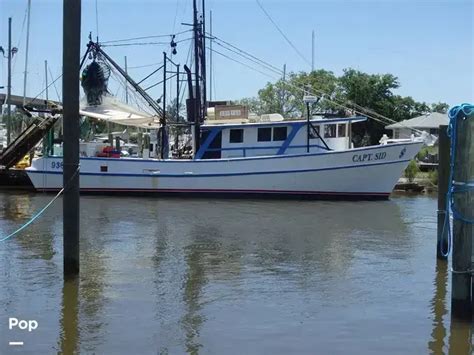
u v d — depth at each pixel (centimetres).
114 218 1881
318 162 2539
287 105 5312
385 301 885
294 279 1025
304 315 812
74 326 757
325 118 2672
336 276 1049
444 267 1122
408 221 1861
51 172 2803
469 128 746
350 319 795
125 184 2702
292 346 694
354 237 1508
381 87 5353
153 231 1586
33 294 901
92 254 1229
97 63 2684
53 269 1067
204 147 2719
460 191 757
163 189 2664
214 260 1183
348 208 2241
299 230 1636
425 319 796
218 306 852
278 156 2558
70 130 927
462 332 741
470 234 761
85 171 2725
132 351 676
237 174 2595
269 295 916
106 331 741
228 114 2709
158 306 848
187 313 816
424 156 3862
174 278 1021
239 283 990
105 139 3872
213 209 2177
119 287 951
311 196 2566
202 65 2766
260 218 1908
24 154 3077
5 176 3041
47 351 674
